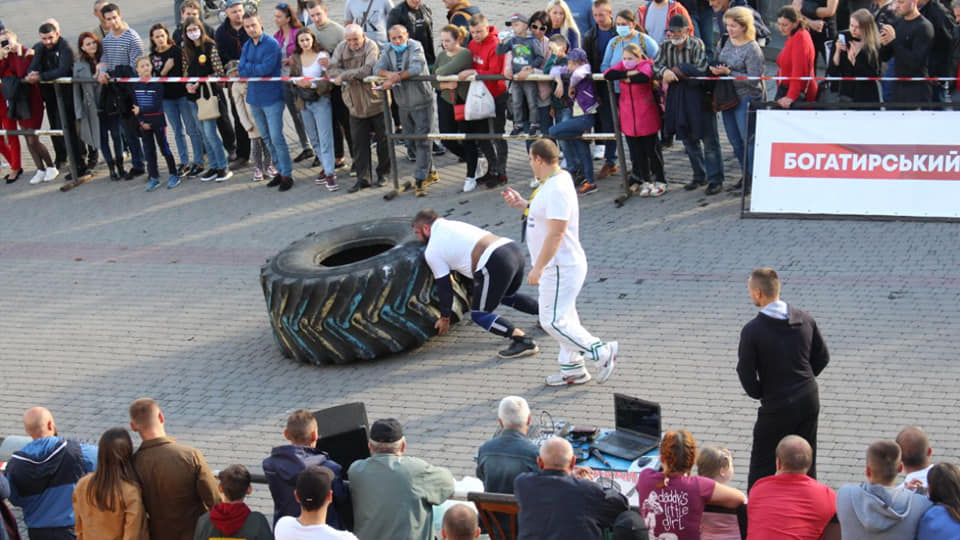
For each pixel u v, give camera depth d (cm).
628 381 884
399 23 1421
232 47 1429
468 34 1343
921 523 541
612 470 693
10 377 991
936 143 1091
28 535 723
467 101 1256
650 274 1059
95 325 1078
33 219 1366
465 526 554
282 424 877
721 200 1208
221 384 950
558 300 867
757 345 683
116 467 617
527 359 942
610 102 1240
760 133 1140
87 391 957
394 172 1308
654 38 1318
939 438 770
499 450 643
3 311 1126
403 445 634
